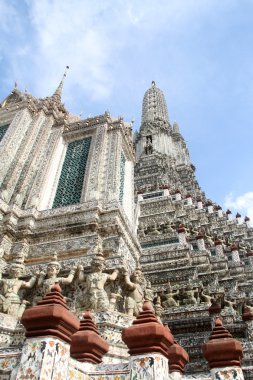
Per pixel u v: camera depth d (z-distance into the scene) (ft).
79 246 48.26
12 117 77.00
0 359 16.28
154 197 119.24
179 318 60.13
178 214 111.45
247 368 34.27
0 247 48.93
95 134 72.18
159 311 51.93
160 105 218.59
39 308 16.98
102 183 58.49
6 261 48.85
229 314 57.77
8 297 38.78
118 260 42.91
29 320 16.65
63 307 17.43
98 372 19.84
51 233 51.55
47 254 48.93
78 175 63.62
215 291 68.49
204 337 51.96
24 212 54.90
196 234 97.40
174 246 83.97
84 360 21.70
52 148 69.82
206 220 118.32
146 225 104.83
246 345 47.39
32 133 72.08
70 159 69.15
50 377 15.03
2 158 63.41
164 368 18.35
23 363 15.33
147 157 160.86
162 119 201.16
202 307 60.80
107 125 73.26
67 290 41.42
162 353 18.83
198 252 85.05
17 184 61.05
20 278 44.09
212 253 93.91
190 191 151.02
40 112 78.43
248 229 125.18
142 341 18.99
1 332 33.86
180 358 26.32
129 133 79.51
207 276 75.92
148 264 80.89
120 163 68.74
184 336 54.19
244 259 98.78
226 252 98.99
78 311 36.37
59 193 61.67
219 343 22.02
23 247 50.19
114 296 38.70
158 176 139.85
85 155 67.87
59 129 75.66
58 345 16.10
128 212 63.31
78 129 74.95
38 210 56.39
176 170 162.30
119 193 62.95
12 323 35.24
